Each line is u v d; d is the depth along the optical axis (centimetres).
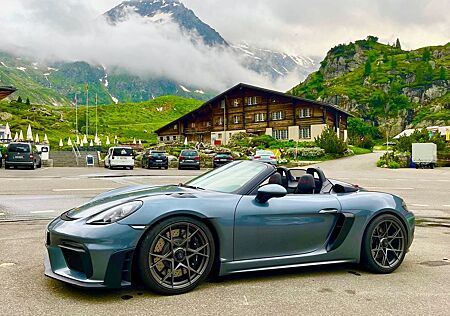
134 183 1670
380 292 420
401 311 369
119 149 3125
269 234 433
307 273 478
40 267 481
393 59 18462
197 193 438
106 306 363
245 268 426
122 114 18312
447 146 4184
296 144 5200
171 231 394
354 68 19962
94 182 1692
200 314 351
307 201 461
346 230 471
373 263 482
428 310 373
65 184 1579
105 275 368
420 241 677
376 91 15988
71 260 390
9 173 2283
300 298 396
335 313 361
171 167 3528
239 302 381
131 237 375
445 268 517
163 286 388
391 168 3553
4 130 4759
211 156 3766
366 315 358
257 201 436
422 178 2295
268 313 357
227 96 6988
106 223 378
